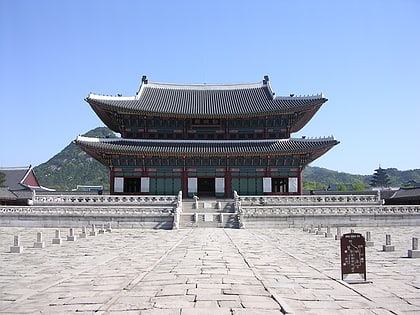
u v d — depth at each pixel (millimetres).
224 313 10797
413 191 81188
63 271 18656
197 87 80375
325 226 47906
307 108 66438
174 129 70375
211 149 65938
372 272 18000
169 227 46438
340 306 11953
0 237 37188
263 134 70062
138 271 17719
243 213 47438
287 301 12305
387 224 48750
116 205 54500
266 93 77312
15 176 104938
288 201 55094
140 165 67375
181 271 16953
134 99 72312
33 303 12695
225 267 18016
